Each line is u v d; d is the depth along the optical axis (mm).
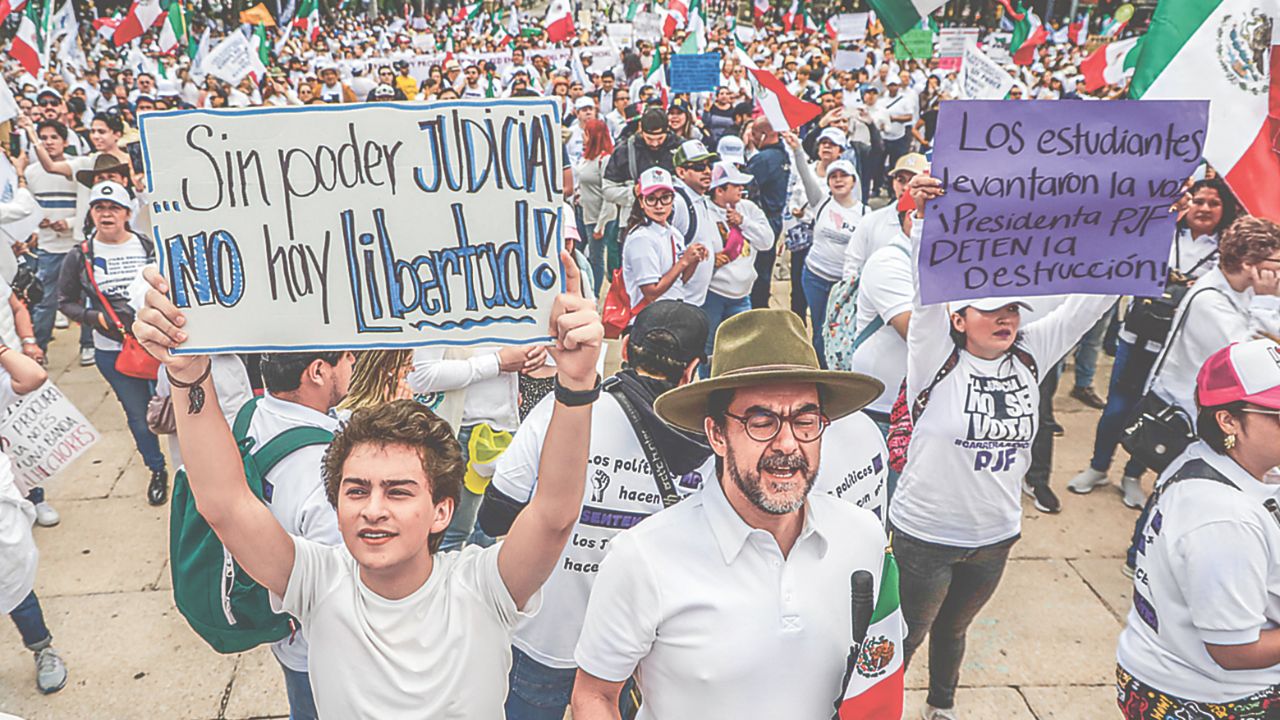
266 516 1801
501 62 14852
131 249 4664
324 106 1584
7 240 4648
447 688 1806
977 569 3211
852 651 1774
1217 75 2934
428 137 1585
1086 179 2521
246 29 19891
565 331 1593
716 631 1775
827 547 1840
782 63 17359
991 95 6648
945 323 2906
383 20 35094
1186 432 2703
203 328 1660
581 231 8836
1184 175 2523
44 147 6727
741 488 1759
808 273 6551
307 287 1649
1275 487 2188
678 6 14078
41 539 4762
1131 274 2627
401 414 1757
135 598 4270
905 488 3164
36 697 3615
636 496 2361
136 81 13773
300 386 2408
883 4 3641
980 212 2529
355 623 1791
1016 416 2990
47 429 3113
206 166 1605
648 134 7461
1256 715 2248
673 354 2342
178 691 3674
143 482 5418
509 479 2463
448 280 1641
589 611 1896
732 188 5723
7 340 4227
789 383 1773
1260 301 3576
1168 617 2330
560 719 2701
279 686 3719
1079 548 4758
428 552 1838
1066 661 3898
